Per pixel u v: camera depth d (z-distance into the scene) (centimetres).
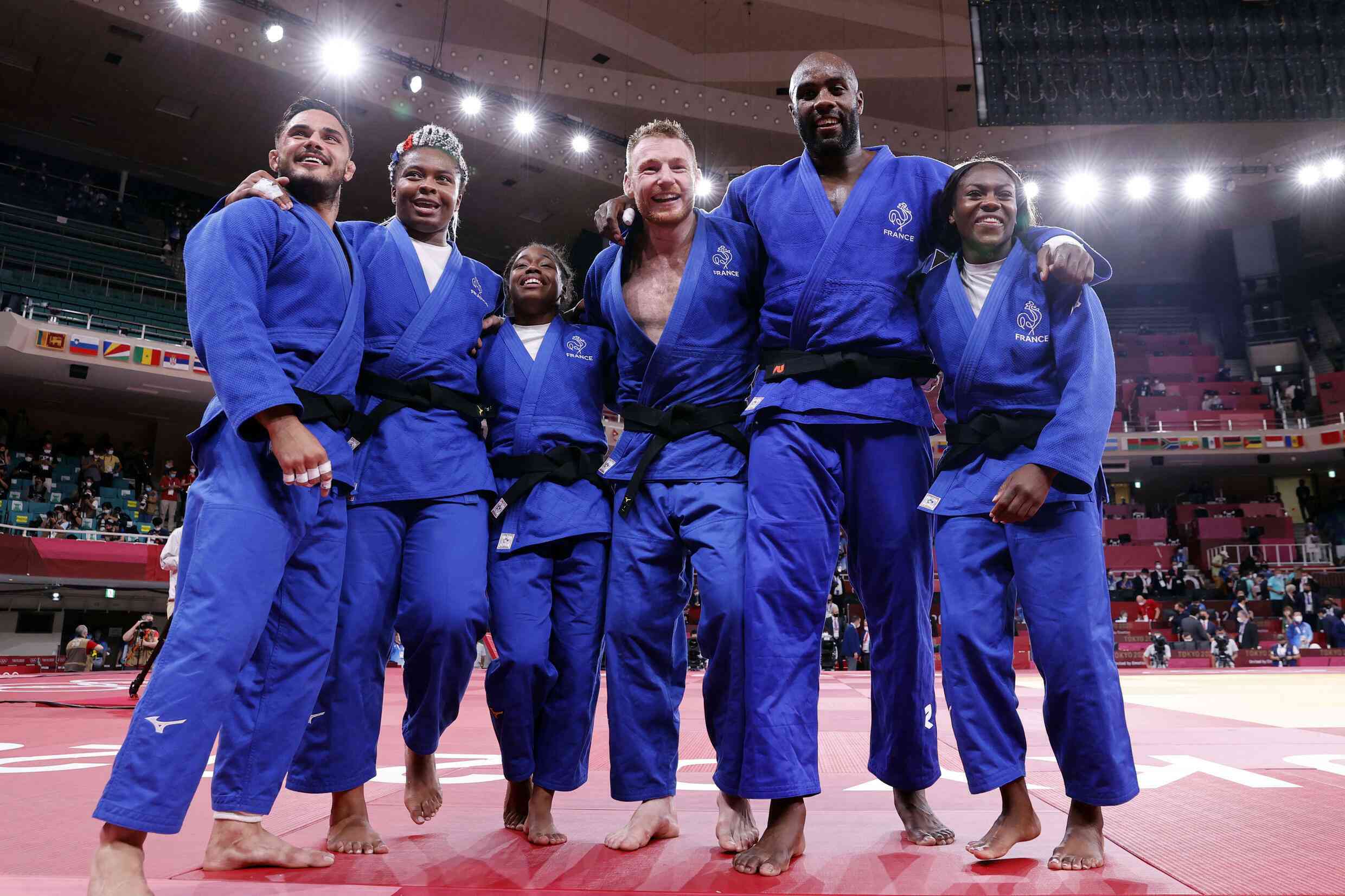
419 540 244
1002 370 227
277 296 219
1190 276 2908
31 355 1736
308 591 219
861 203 246
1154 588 2197
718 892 181
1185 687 988
